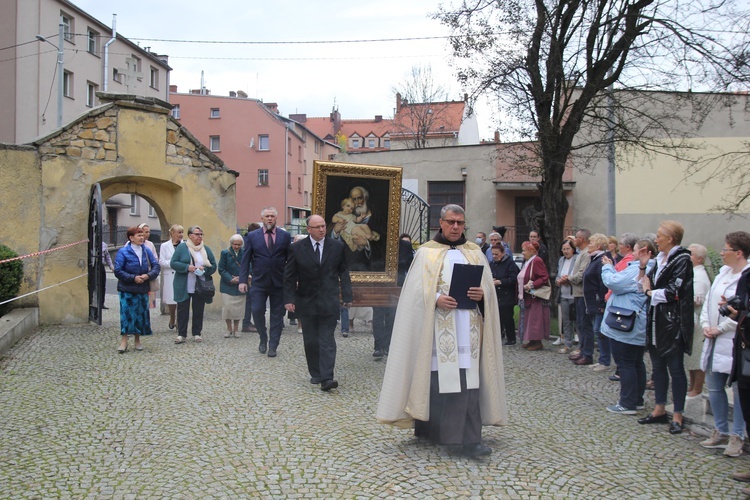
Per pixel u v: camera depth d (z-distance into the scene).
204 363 8.16
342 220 8.80
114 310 13.62
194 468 4.53
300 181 54.41
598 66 11.76
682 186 20.28
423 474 4.47
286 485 4.24
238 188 49.44
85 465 4.55
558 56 11.52
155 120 12.27
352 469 4.55
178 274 9.62
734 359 4.55
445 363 4.80
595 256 8.41
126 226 38.75
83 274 11.32
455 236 5.08
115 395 6.48
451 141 42.66
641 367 6.46
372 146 71.31
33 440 5.07
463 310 4.95
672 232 5.75
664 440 5.46
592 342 8.80
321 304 6.98
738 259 5.13
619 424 5.94
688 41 10.95
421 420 4.88
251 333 10.90
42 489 4.10
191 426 5.51
